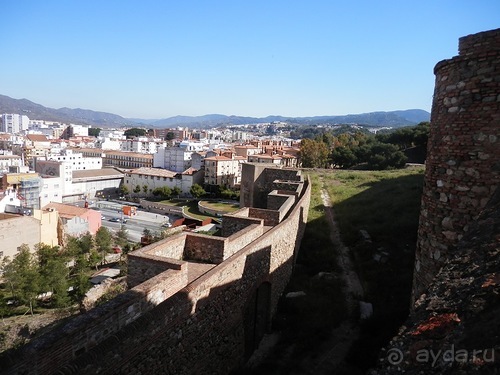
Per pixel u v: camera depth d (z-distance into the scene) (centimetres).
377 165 6669
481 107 795
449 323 372
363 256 1903
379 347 1077
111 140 18138
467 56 815
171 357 827
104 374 654
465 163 828
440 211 894
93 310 736
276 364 1119
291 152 10912
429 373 320
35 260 4506
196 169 10744
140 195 10850
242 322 1173
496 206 623
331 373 1045
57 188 9369
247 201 3262
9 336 2994
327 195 3625
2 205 6384
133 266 1048
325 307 1402
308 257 1984
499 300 363
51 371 616
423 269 961
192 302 889
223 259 1241
